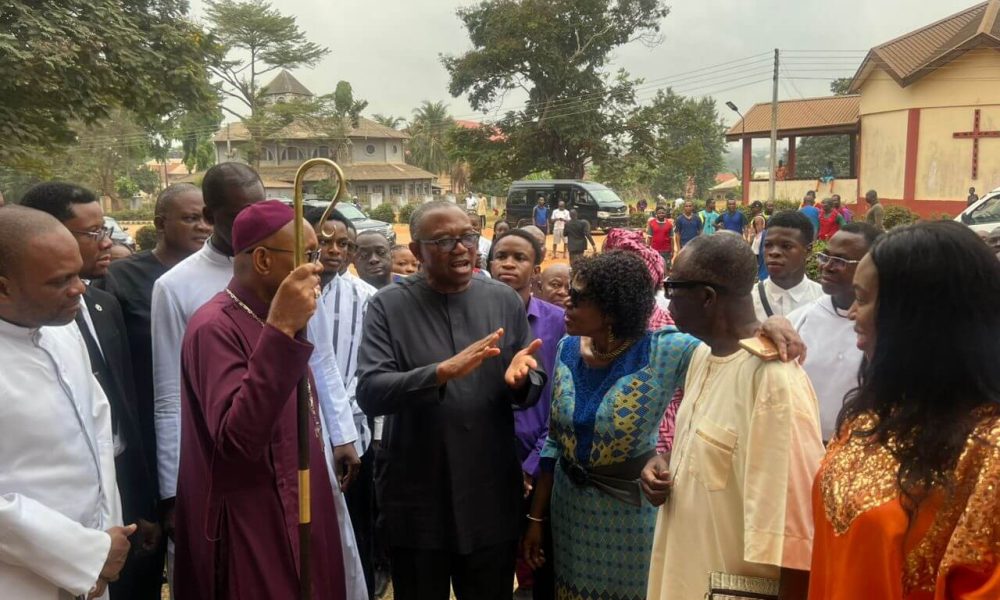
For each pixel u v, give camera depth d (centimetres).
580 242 1844
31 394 205
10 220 200
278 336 202
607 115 3594
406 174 5622
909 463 139
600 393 253
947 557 130
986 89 2198
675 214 2806
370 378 258
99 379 273
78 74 1330
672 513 213
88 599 211
